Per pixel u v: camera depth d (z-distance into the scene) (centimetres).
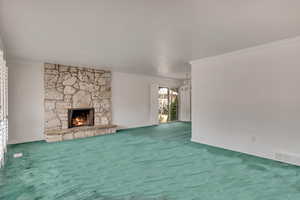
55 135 507
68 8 207
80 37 308
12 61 478
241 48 376
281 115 331
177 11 214
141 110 772
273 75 341
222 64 431
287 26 260
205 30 275
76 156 370
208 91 464
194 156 369
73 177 269
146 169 300
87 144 472
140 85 770
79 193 223
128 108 727
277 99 337
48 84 532
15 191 228
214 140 450
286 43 322
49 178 265
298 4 195
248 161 337
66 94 565
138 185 244
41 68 523
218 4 196
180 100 974
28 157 364
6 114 407
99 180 259
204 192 225
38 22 246
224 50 391
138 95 762
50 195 218
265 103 354
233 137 409
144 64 548
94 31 280
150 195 219
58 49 383
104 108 652
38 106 517
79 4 197
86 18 234
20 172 287
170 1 191
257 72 365
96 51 400
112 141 507
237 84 401
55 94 545
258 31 280
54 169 300
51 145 461
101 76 646
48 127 532
